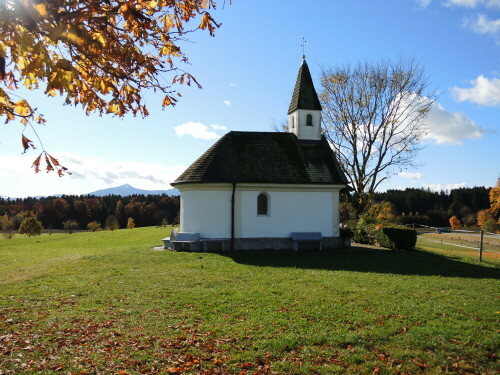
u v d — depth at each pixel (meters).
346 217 39.97
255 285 13.99
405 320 9.73
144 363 7.31
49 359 7.41
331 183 25.16
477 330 9.01
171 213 104.94
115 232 49.88
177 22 6.23
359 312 10.36
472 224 97.00
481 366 7.38
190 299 11.89
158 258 20.94
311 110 27.64
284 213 24.86
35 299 12.07
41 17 4.73
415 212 116.12
